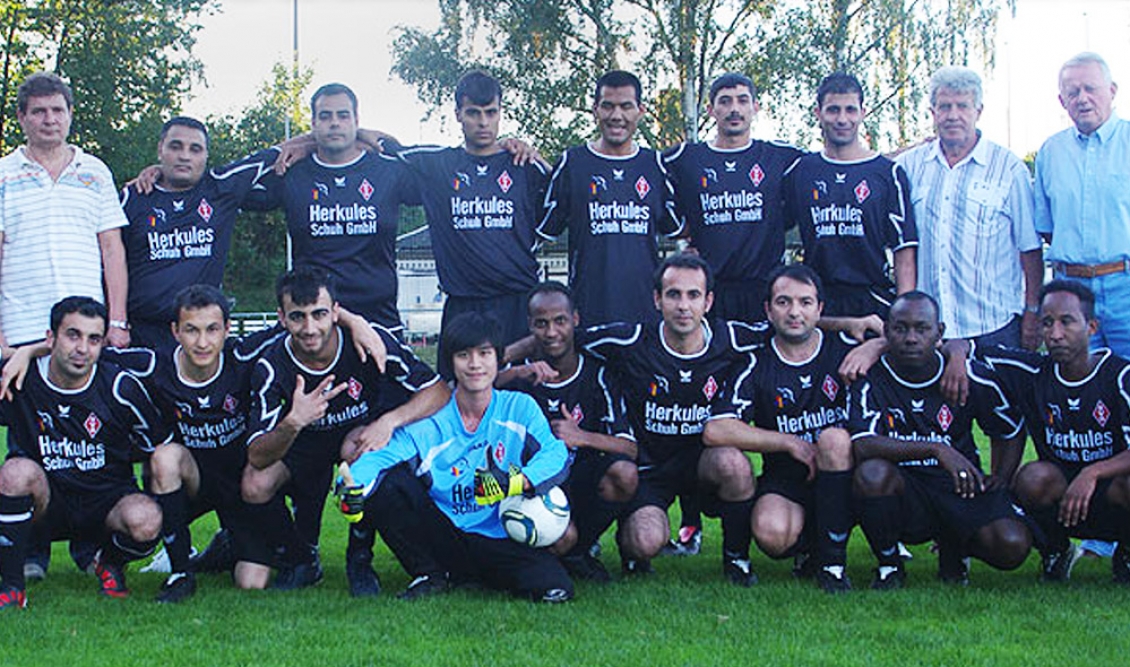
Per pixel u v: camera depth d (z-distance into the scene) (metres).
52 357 4.98
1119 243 5.86
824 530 5.01
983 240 6.14
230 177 6.30
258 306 47.41
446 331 4.96
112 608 4.74
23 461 4.85
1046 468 5.11
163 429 5.25
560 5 21.75
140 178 6.26
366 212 6.27
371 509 4.93
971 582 5.19
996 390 5.15
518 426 5.03
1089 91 5.89
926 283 6.30
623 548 5.27
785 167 6.48
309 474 5.44
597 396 5.42
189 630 4.35
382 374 5.26
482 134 6.31
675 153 6.55
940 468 5.12
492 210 6.37
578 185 6.40
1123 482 4.92
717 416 5.27
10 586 4.79
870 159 6.21
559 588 4.78
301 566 5.30
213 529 6.93
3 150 32.41
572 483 5.28
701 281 5.20
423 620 4.46
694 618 4.43
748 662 3.81
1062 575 5.21
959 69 6.07
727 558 5.26
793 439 5.20
